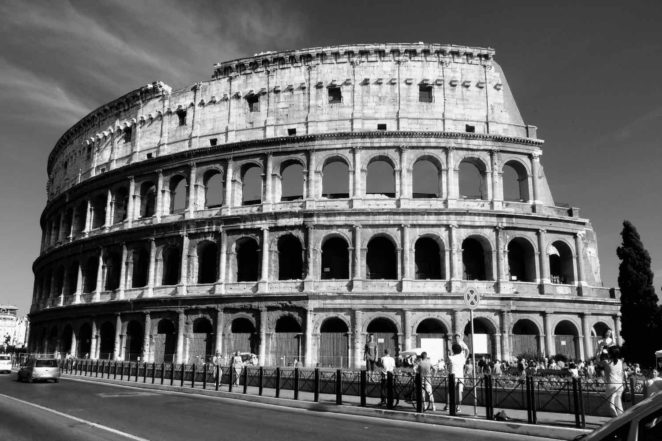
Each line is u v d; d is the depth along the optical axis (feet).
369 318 205.67
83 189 291.38
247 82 244.83
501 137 224.12
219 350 216.74
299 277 225.76
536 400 101.04
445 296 204.64
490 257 215.51
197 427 81.82
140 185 262.67
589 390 94.58
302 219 217.36
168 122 261.44
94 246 271.08
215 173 246.27
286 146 228.02
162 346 232.73
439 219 213.25
